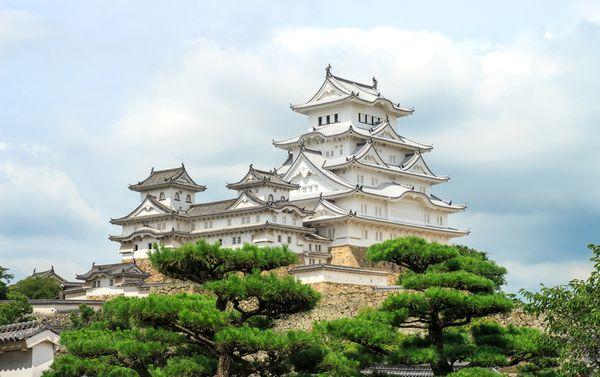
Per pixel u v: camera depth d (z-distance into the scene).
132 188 164.88
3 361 69.00
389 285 132.88
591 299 59.28
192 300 59.50
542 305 61.94
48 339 68.94
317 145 176.75
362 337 67.38
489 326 72.62
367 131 177.00
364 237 156.88
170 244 153.75
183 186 163.25
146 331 61.91
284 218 150.00
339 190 160.88
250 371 61.75
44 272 163.75
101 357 65.12
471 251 118.00
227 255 61.78
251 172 157.38
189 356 64.38
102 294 137.50
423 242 74.75
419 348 68.88
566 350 59.38
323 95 183.88
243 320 62.41
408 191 166.00
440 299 67.62
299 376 60.47
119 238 157.88
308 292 60.72
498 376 68.25
